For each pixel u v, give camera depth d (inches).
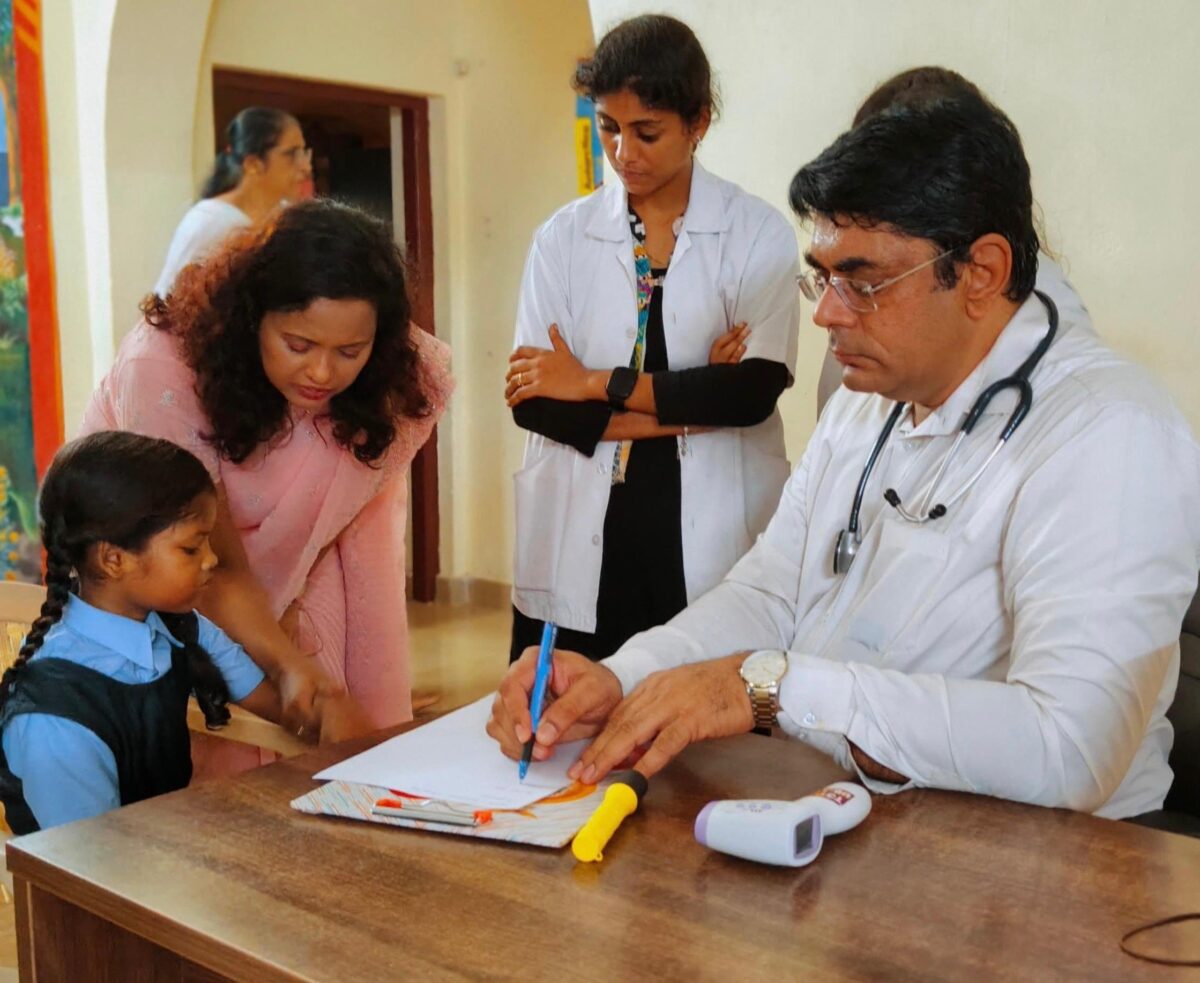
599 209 77.9
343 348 57.4
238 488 63.7
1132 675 39.0
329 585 70.8
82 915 37.7
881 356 42.8
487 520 180.4
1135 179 81.6
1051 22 83.8
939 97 41.4
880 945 30.8
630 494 75.7
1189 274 80.0
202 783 42.3
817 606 50.1
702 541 75.7
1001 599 43.6
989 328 44.2
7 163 135.6
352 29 158.7
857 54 93.1
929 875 34.7
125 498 52.6
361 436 64.6
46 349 141.2
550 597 78.1
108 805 52.6
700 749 45.5
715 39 100.7
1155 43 79.5
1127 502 39.8
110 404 64.1
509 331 172.4
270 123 136.9
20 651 55.8
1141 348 83.0
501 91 167.0
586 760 41.9
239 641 61.3
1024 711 39.1
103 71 134.7
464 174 173.3
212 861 36.0
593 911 32.8
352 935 31.5
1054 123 84.8
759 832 35.0
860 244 40.7
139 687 55.1
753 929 31.7
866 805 38.1
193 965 38.7
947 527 44.3
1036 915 32.2
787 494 54.0
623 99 70.0
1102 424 40.6
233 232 62.9
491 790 41.0
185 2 134.5
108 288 140.3
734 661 43.5
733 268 75.5
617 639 76.9
